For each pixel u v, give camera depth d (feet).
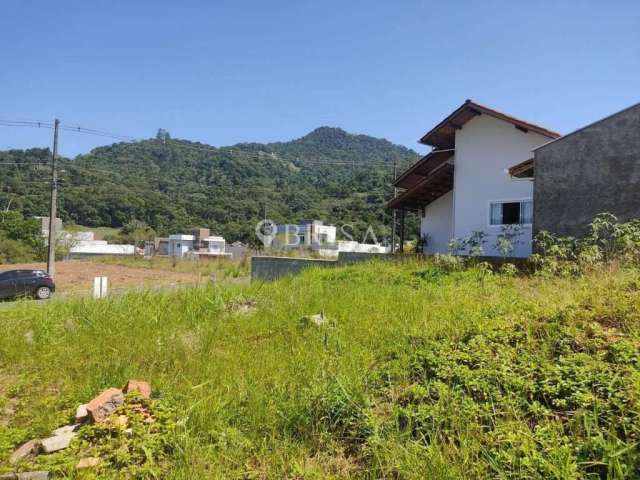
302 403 11.61
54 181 75.82
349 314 21.18
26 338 21.09
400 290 26.40
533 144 39.99
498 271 31.01
